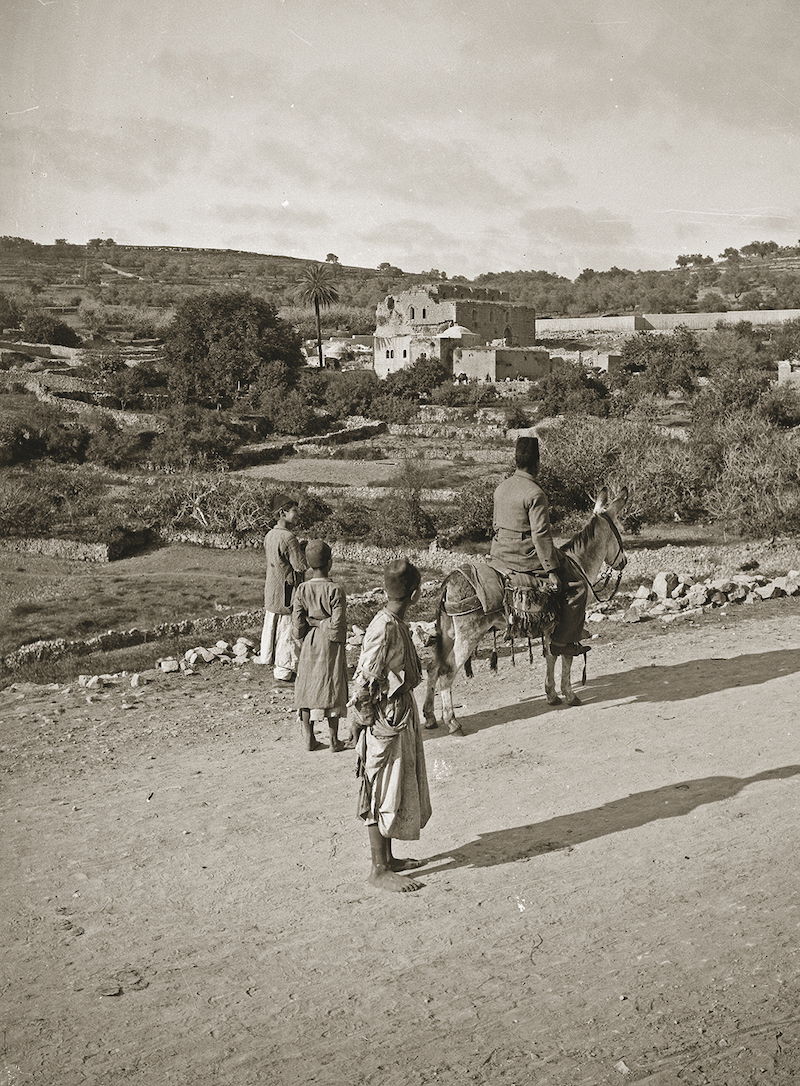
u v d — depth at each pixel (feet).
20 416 232.53
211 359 333.21
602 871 19.81
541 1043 14.05
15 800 27.78
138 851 23.22
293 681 41.14
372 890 20.07
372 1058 14.10
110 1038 15.28
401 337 398.42
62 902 20.65
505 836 22.41
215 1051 14.69
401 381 343.46
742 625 44.32
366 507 172.45
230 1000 16.17
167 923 19.35
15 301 468.75
